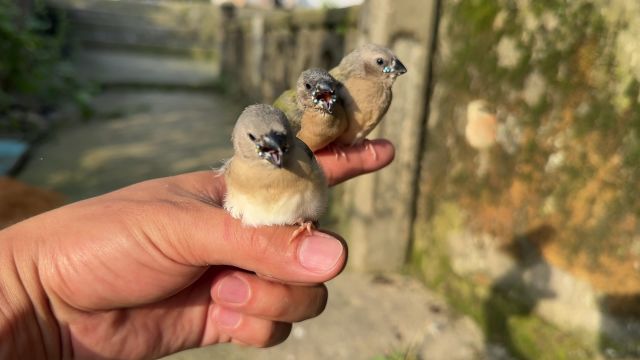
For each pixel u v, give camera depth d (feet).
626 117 0.90
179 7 6.42
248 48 3.47
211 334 0.67
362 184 1.32
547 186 1.04
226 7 4.44
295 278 0.50
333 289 1.28
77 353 0.58
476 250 1.19
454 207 1.25
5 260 0.52
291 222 0.52
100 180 1.94
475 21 1.16
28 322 0.53
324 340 1.09
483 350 1.08
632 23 0.88
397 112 1.28
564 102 1.00
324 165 0.75
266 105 0.54
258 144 0.49
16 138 2.37
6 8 2.26
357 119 0.73
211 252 0.51
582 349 0.98
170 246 0.51
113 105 3.56
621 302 0.93
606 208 0.95
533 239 1.07
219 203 0.57
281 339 0.67
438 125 1.28
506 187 1.12
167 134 2.78
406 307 1.22
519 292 1.10
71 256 0.52
